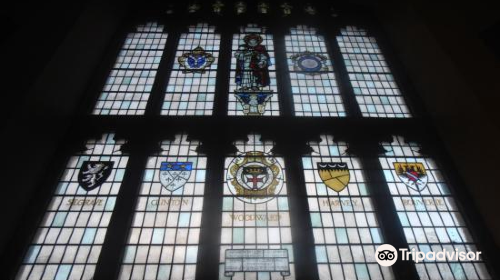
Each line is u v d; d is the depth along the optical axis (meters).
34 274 4.99
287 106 7.34
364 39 9.21
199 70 8.16
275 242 5.48
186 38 8.91
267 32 9.12
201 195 6.00
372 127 7.02
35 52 6.21
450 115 6.68
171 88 7.74
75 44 7.03
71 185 6.02
